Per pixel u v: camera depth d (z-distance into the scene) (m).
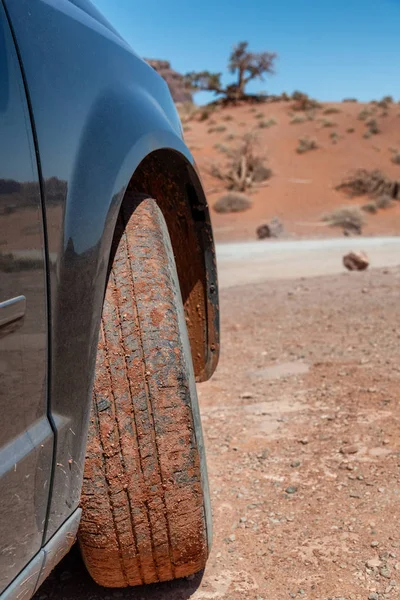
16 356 1.51
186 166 2.75
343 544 2.68
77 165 1.79
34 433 1.59
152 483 1.97
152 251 2.19
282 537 2.76
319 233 38.06
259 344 6.72
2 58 1.59
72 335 1.75
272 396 4.85
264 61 97.56
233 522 2.91
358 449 3.62
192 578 2.47
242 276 17.69
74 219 1.74
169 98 2.89
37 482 1.60
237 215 45.34
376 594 2.34
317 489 3.19
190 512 2.01
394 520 2.83
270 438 3.95
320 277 13.15
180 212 3.05
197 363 3.38
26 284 1.54
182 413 2.00
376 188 51.56
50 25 1.88
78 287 1.76
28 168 1.58
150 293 2.09
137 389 1.98
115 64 2.29
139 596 2.35
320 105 87.31
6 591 1.48
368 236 36.44
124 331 2.02
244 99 97.50
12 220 1.50
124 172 2.01
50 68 1.79
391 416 4.11
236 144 68.88
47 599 2.33
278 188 52.81
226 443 3.91
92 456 1.94
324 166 60.97
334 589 2.39
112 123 2.03
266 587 2.41
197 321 3.31
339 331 6.98
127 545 2.01
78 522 1.84
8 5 1.69
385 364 5.41
